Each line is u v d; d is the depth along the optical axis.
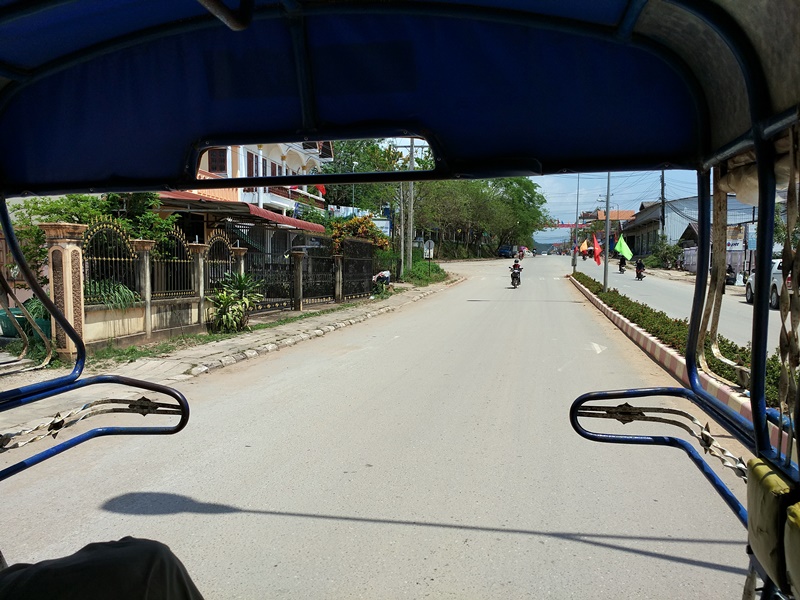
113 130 2.81
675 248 46.38
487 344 11.41
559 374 8.48
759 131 1.86
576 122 2.49
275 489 4.33
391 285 28.55
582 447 5.23
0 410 2.58
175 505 4.05
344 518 3.86
